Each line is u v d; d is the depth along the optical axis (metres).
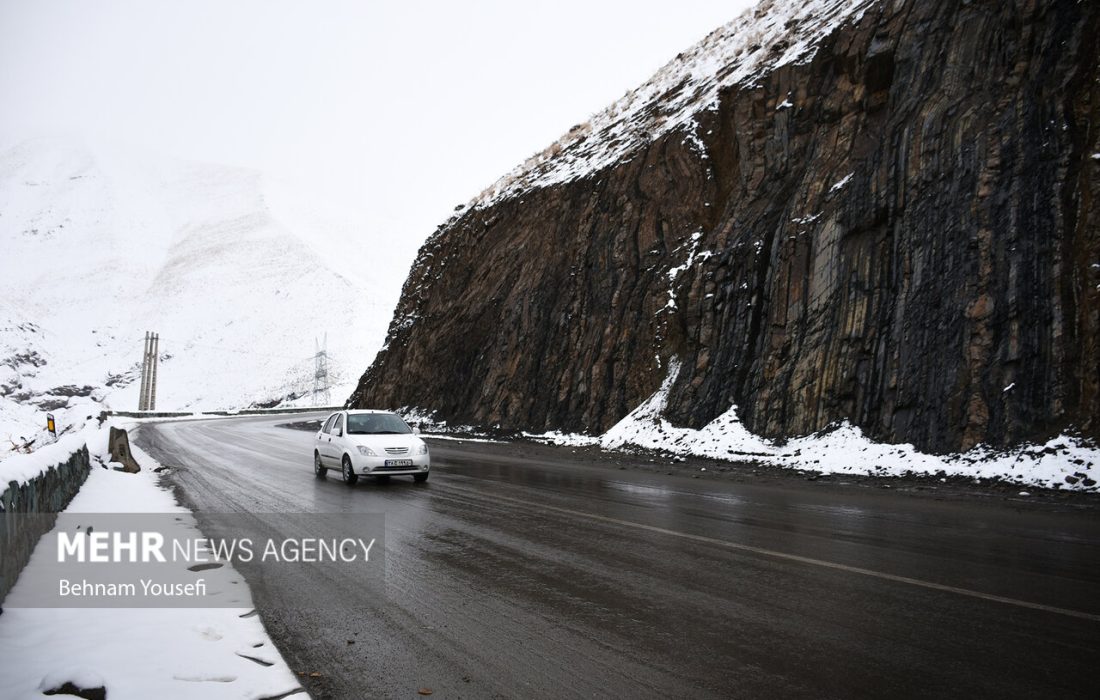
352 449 14.13
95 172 186.25
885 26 21.34
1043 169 15.02
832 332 17.67
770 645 4.84
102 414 43.81
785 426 17.56
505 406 28.83
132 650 4.73
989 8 18.11
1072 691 4.03
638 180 28.55
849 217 18.61
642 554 7.62
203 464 18.73
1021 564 6.99
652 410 21.98
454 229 44.62
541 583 6.50
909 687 4.12
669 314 23.77
